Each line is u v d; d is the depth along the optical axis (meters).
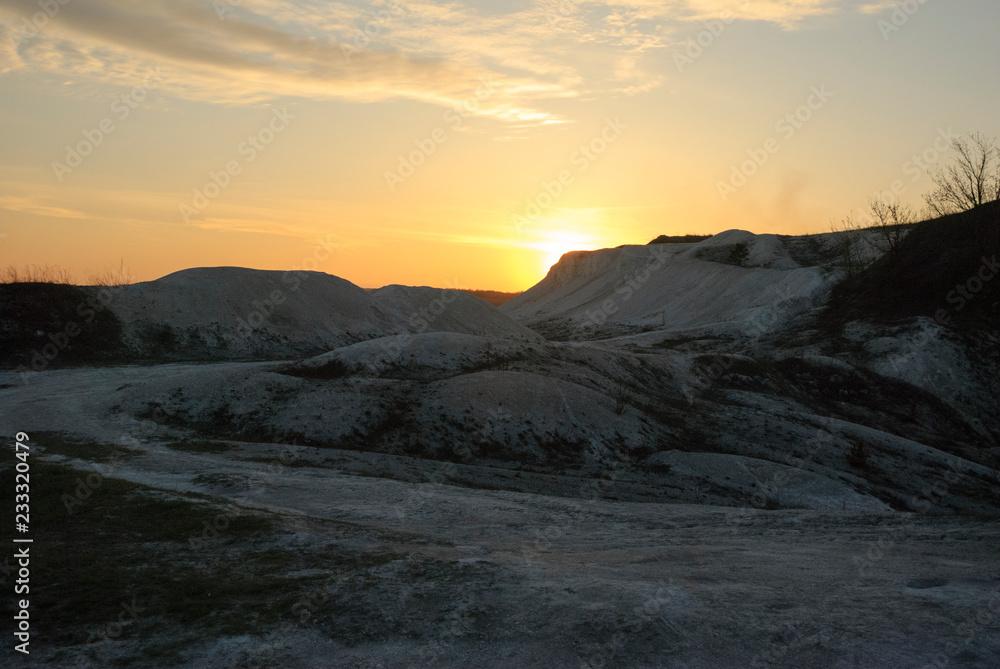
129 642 7.70
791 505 21.48
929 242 54.94
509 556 11.09
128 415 26.42
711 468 24.09
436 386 28.95
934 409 40.12
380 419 25.94
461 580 9.51
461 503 15.82
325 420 25.41
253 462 19.95
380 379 29.56
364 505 15.32
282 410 26.33
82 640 7.70
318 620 8.33
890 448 30.92
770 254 83.00
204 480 17.02
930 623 8.18
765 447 28.92
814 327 54.75
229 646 7.69
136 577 9.55
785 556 11.34
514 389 28.95
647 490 21.59
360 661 7.49
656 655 7.54
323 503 15.41
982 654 7.42
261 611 8.52
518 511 15.22
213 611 8.48
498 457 24.77
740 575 10.20
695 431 30.14
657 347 57.25
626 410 29.91
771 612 8.55
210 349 50.56
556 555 11.55
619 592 9.07
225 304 55.28
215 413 26.44
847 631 7.99
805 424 33.28
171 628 8.05
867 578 9.98
